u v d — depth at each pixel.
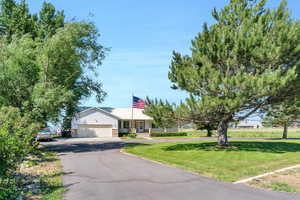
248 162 10.39
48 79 16.34
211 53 14.05
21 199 5.45
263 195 5.73
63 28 18.36
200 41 15.19
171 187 6.52
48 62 16.30
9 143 5.89
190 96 13.14
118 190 6.26
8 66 14.64
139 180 7.37
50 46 16.27
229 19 14.99
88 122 33.78
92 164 10.58
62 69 17.38
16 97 15.18
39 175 8.18
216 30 14.43
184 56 16.25
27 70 15.44
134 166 9.95
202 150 14.97
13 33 20.50
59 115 16.89
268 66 12.98
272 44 12.26
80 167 9.82
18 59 14.88
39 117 15.10
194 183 6.95
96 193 6.00
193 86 13.99
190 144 19.64
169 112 13.96
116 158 12.55
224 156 12.18
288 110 16.38
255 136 39.69
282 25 12.63
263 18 13.44
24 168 9.51
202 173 8.30
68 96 16.30
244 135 40.44
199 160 11.08
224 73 14.66
